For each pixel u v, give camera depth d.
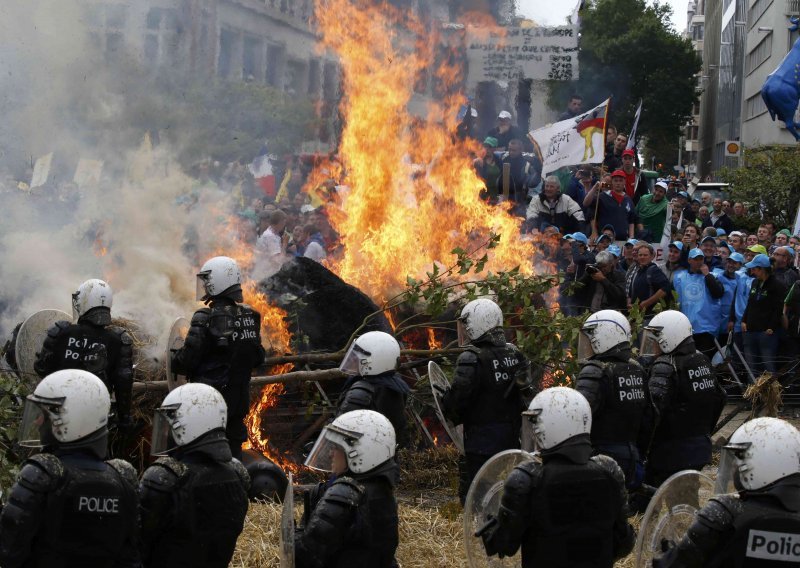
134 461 8.92
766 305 13.49
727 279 13.68
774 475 4.64
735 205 22.53
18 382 8.30
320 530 5.03
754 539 4.63
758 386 11.27
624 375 7.67
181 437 5.09
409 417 10.12
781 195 23.81
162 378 9.27
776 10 49.28
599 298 12.44
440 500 9.35
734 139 65.75
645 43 52.84
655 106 53.72
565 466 5.33
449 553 7.71
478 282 10.20
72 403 4.66
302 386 10.09
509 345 8.12
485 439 7.95
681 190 22.34
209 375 7.95
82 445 4.69
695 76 57.56
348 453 5.16
